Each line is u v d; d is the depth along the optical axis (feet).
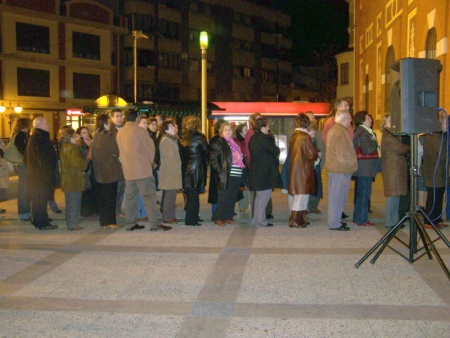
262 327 14.87
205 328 14.88
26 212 31.71
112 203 28.78
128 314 16.06
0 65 115.14
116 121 28.53
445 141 26.91
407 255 22.25
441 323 14.93
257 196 28.55
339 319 15.34
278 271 20.22
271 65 201.77
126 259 22.39
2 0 113.91
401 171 26.66
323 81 185.88
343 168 26.66
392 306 16.33
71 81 128.26
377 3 68.03
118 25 140.36
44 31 122.83
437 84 20.36
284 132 57.72
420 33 46.98
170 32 159.84
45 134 28.50
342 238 25.61
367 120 28.48
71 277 19.97
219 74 179.22
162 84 155.43
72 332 14.75
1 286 18.98
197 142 28.78
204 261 21.84
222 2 177.99
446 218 29.78
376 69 68.95
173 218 30.09
